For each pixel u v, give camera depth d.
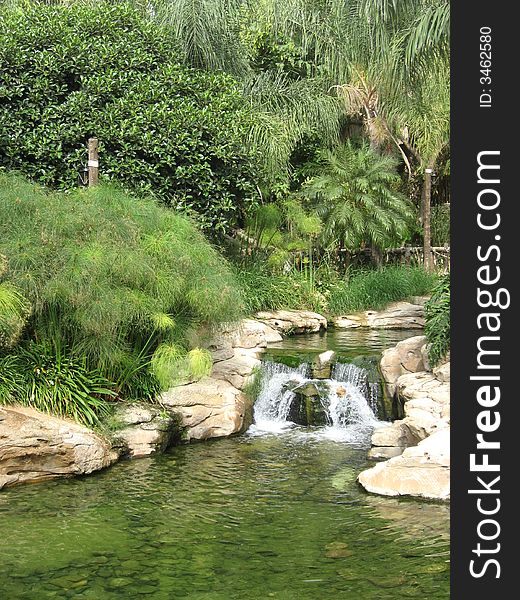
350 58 12.74
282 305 13.45
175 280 7.58
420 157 17.62
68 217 7.31
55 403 6.93
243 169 11.45
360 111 17.23
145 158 10.75
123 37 11.31
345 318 14.02
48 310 7.13
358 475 6.60
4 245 6.87
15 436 6.30
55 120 10.31
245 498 6.04
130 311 7.13
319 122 15.80
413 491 6.04
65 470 6.54
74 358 7.31
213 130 10.97
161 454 7.38
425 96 10.35
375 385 9.07
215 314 7.97
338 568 4.66
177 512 5.69
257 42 16.66
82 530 5.29
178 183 10.80
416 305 14.64
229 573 4.58
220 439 8.04
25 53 10.40
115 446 7.06
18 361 7.02
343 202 15.28
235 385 8.87
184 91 11.36
